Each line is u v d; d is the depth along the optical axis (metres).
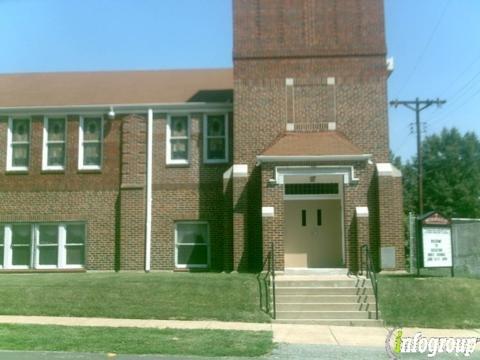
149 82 26.53
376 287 16.23
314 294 17.00
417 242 19.47
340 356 11.40
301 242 21.48
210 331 13.90
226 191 21.97
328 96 22.09
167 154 23.44
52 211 23.69
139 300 16.81
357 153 20.33
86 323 14.97
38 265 23.64
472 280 18.19
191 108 23.52
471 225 22.86
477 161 69.56
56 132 24.19
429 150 69.38
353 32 22.38
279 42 22.42
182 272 22.33
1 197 23.97
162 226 23.11
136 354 11.30
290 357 11.23
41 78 27.69
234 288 17.42
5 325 14.31
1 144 24.14
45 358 10.82
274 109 22.08
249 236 21.28
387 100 21.98
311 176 20.69
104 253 23.31
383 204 20.83
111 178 23.64
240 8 22.66
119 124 23.84
